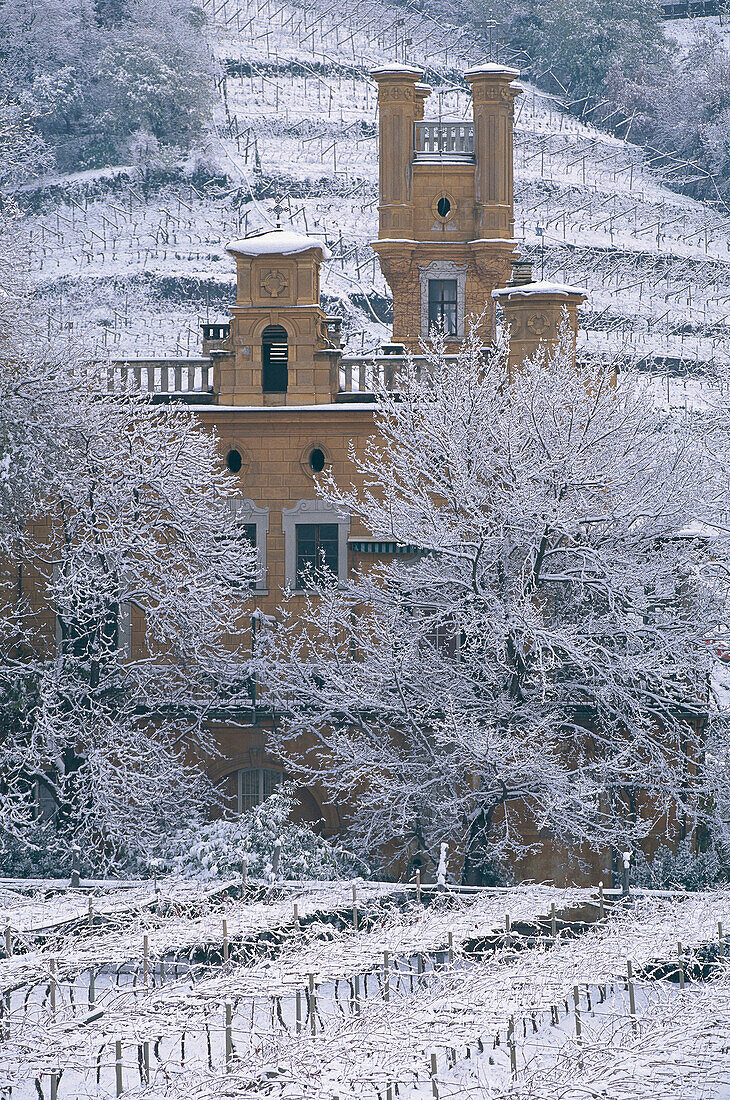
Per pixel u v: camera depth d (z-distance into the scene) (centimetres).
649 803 8544
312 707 8744
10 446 8075
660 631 8238
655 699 8238
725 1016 4984
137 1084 4975
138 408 8762
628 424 8462
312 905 6138
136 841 7788
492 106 11394
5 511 8200
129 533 8419
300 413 9100
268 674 8612
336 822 8838
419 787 7869
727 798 8488
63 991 5962
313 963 5291
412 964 6700
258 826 7431
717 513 8862
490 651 8181
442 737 7675
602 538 8294
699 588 8588
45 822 8512
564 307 9200
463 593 8350
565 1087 4431
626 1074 4509
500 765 7494
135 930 5594
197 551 8544
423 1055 4662
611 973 5450
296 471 9144
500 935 5912
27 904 5928
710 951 6419
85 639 8800
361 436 9119
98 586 8388
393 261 11388
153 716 8850
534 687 8069
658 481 8419
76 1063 4481
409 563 8588
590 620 8131
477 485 8262
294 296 9244
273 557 9138
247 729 8919
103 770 7806
